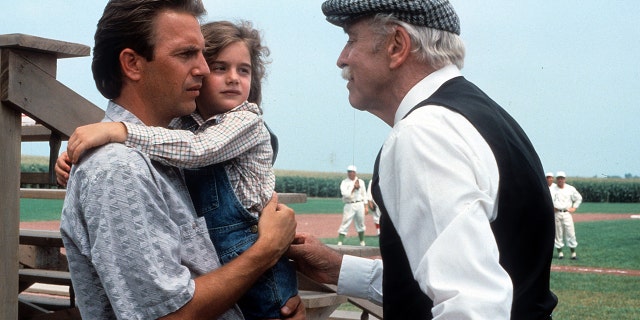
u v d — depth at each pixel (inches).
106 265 76.7
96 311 82.0
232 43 108.0
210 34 108.0
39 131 184.5
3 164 133.3
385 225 83.0
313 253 109.6
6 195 134.2
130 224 77.1
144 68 85.6
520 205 81.2
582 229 1577.3
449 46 89.2
